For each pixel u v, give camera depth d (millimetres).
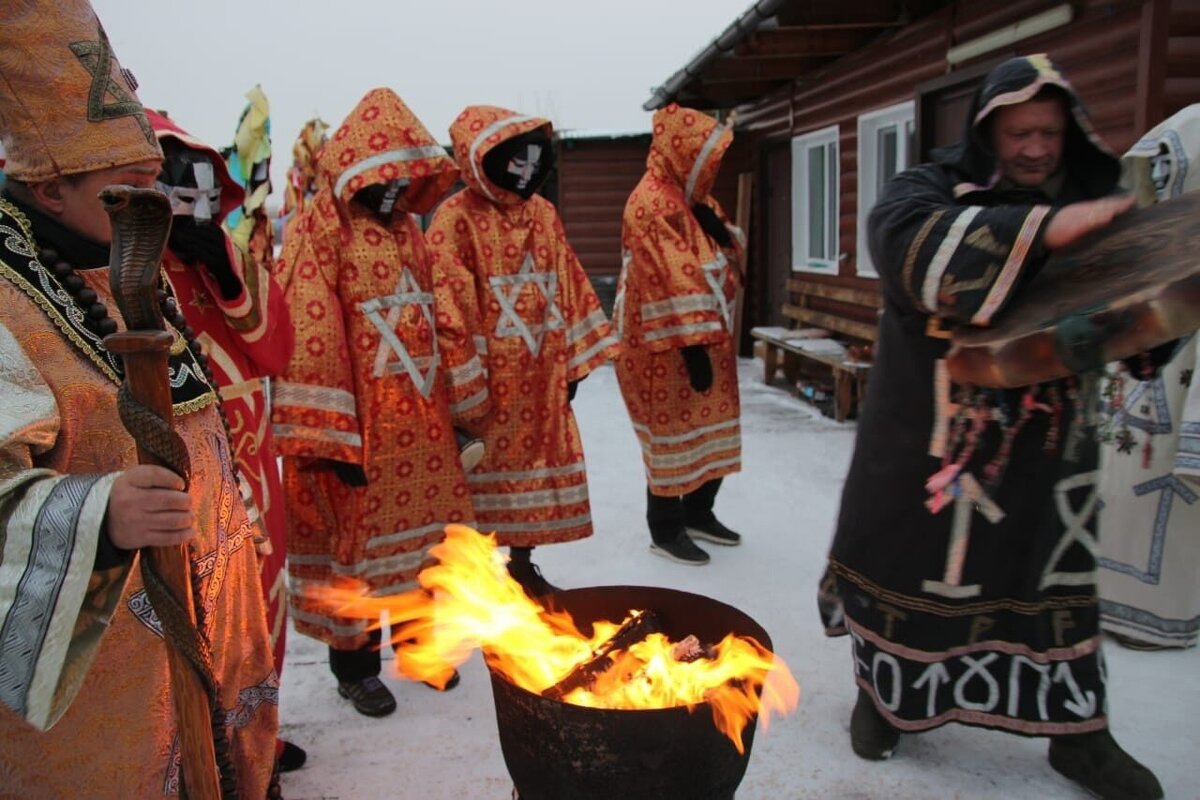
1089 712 2305
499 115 3346
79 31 1365
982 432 2164
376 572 2852
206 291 2305
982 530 2223
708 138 4078
